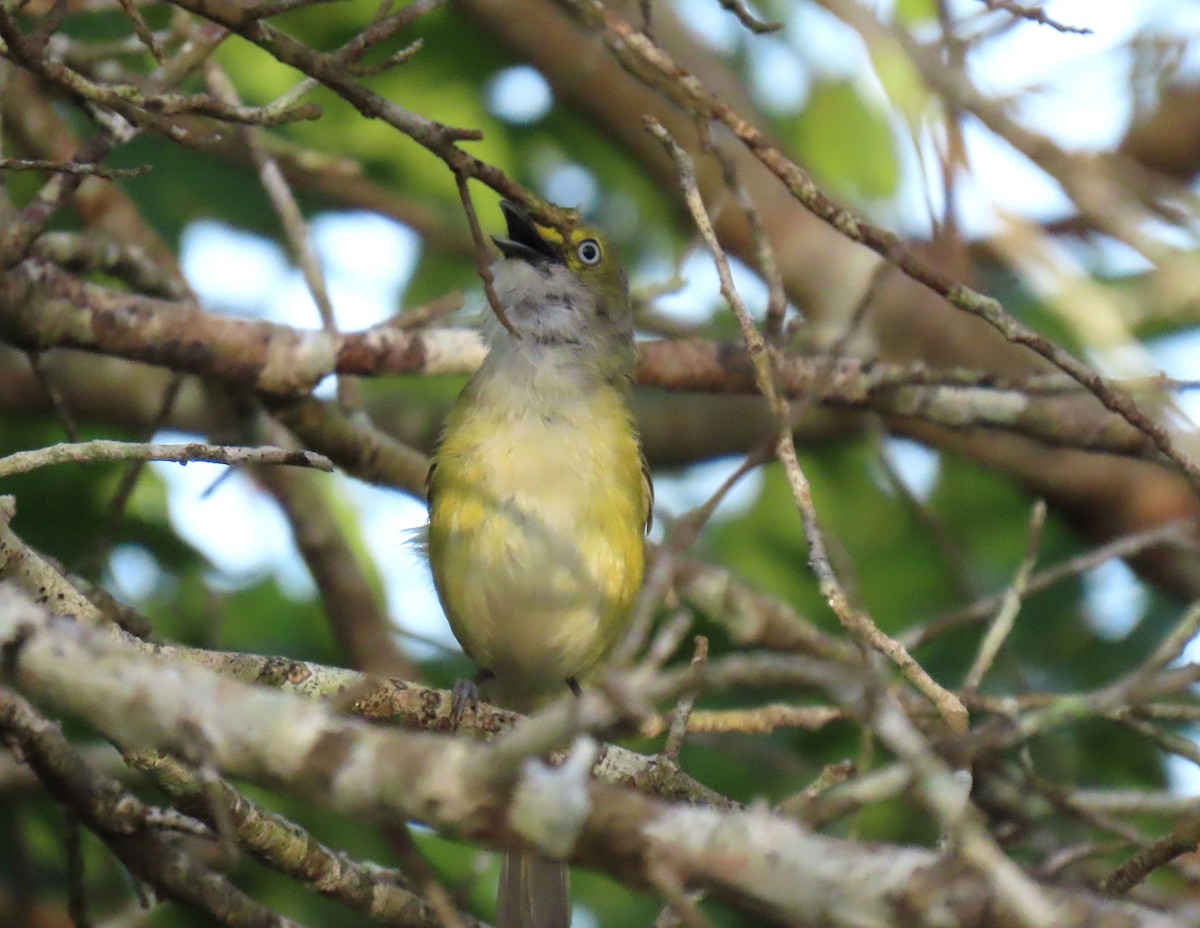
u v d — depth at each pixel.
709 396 15.50
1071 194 10.84
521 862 9.86
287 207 11.84
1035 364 14.45
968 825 5.07
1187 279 11.47
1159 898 7.53
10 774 10.55
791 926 5.38
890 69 10.18
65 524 12.31
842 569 9.15
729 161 9.80
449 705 8.54
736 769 12.11
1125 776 12.24
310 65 7.33
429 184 14.88
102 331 10.91
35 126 12.05
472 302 15.25
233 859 6.18
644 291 12.23
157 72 11.09
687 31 15.48
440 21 14.55
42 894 11.43
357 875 8.30
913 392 12.29
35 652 5.70
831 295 15.30
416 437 15.16
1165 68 10.50
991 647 9.31
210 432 14.01
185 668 5.74
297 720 5.62
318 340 11.58
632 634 5.98
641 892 5.46
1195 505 14.10
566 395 10.82
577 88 14.82
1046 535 14.60
